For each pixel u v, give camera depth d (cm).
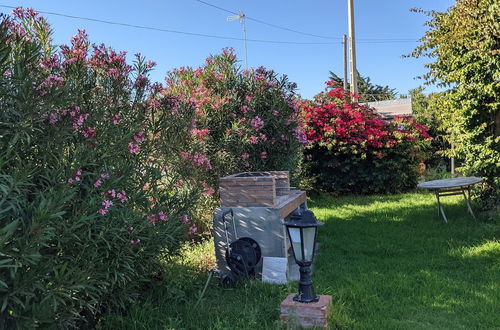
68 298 272
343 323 332
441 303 376
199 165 495
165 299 385
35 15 360
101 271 309
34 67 282
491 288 400
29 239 224
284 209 500
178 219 404
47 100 268
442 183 700
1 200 228
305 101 1124
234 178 494
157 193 395
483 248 530
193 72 688
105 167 320
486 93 637
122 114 376
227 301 392
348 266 492
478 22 612
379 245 574
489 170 687
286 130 690
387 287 414
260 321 345
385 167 1081
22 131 251
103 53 378
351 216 791
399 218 750
